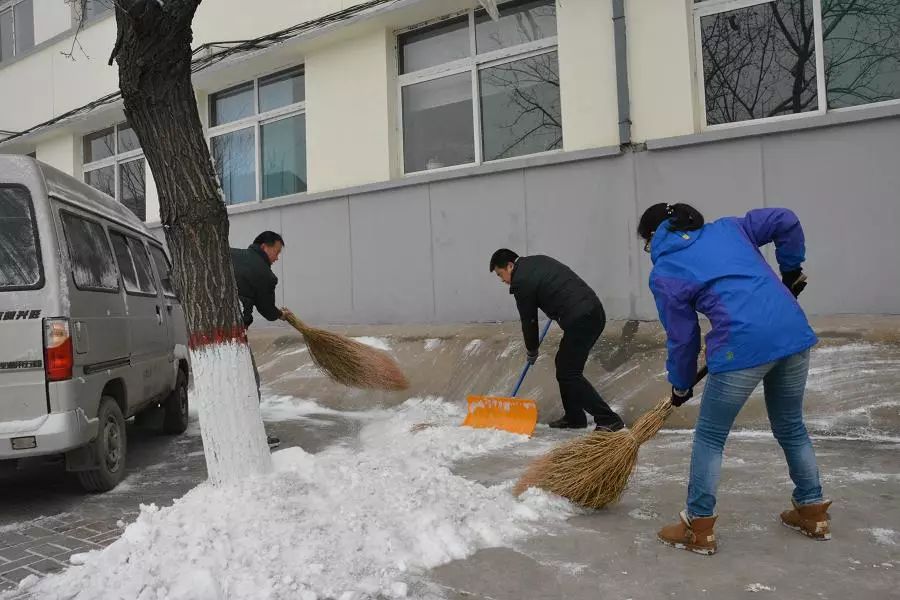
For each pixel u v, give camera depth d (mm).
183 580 2594
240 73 9375
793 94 5980
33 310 3689
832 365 4977
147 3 3328
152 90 3541
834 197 5555
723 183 5977
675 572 2691
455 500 3393
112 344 4379
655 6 6332
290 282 8750
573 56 6773
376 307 8031
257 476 3635
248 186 9703
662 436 4918
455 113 7805
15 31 12734
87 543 3314
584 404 5055
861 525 3064
